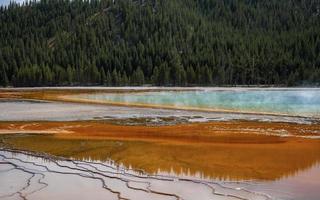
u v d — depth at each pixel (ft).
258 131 58.75
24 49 359.25
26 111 93.15
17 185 29.12
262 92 165.17
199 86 265.75
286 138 51.47
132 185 28.84
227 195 26.20
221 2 528.22
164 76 283.18
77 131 60.39
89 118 79.20
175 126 65.72
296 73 267.80
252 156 39.24
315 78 265.54
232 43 357.61
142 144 47.24
